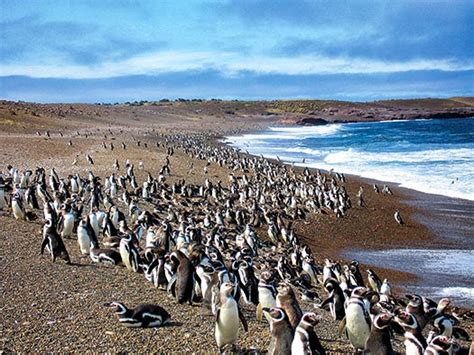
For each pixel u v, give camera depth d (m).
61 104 156.25
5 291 13.00
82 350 9.96
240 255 17.22
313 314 8.44
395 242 27.72
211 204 32.12
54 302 12.43
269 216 29.50
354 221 32.03
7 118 85.62
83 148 58.00
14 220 21.27
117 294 13.22
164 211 28.47
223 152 64.00
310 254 21.97
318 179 44.59
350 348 10.80
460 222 30.97
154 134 89.50
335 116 188.62
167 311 12.08
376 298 12.77
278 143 92.00
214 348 10.15
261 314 11.73
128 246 15.60
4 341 10.22
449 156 61.16
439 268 22.62
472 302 18.20
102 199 29.06
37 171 34.19
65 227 19.11
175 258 13.34
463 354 9.98
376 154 68.00
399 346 10.95
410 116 187.38
